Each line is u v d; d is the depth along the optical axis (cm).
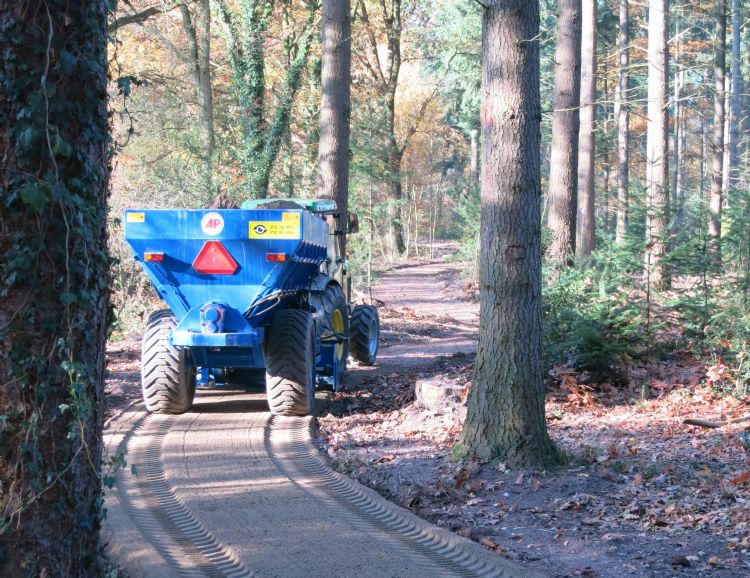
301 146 3019
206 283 977
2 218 358
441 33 4409
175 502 661
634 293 1274
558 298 1170
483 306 752
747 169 2080
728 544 548
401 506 672
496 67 723
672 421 914
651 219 1279
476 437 750
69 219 368
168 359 992
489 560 525
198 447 845
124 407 1036
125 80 407
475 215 3036
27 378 364
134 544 554
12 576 367
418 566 520
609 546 560
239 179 2472
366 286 2603
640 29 4278
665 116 1986
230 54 2512
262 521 609
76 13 370
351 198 2358
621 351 1084
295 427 954
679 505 626
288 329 997
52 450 372
